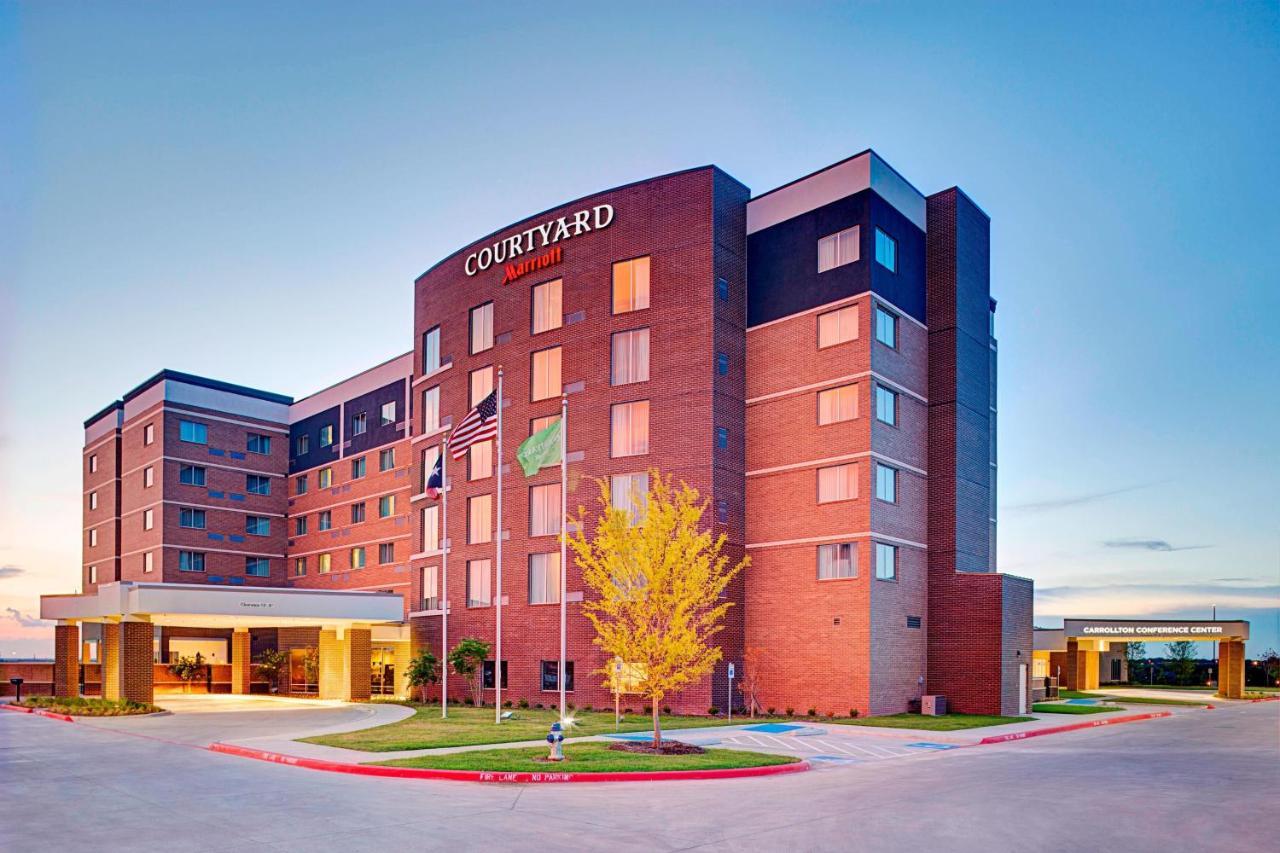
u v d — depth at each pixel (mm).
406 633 49031
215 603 41688
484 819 14500
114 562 69250
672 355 39781
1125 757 23906
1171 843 12875
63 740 28266
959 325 40531
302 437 69125
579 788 17969
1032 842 12891
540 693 41375
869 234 37688
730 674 35625
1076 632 65312
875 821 14375
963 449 40094
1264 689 72812
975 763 22469
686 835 13281
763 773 20078
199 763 22219
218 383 67188
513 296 45438
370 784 18469
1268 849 12547
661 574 22859
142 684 39906
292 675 56469
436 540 48531
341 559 63875
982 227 43156
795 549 38219
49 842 12930
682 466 38844
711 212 39812
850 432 37250
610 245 42000
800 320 39281
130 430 68812
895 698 36844
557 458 30969
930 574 39406
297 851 12289
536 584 42500
